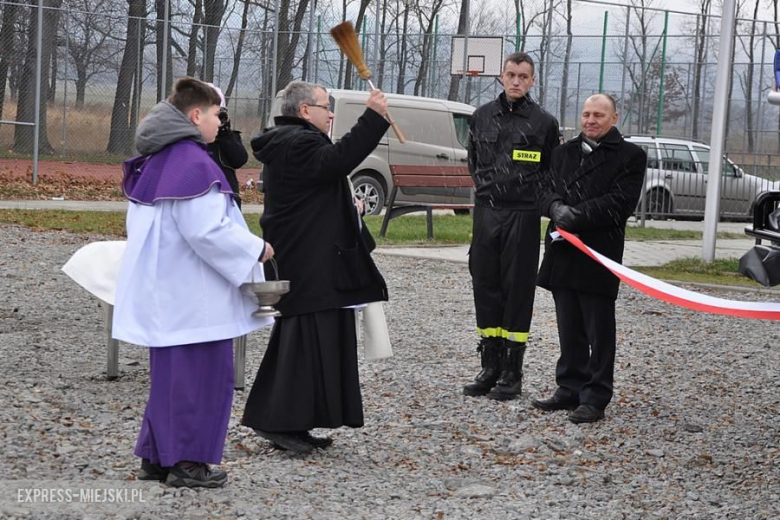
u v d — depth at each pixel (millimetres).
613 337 6434
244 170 28125
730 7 14148
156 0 31219
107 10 31016
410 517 4496
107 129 28031
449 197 19797
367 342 5699
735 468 5570
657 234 18875
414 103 19906
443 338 8742
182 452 4543
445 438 5914
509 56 6773
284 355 5328
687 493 5121
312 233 5320
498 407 6629
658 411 6703
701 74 28828
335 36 5254
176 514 4270
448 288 11484
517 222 6695
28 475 4766
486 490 4953
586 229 6328
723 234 19438
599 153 6344
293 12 28922
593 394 6406
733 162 22578
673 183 21734
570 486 5180
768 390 7371
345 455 5480
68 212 17734
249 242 4418
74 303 9633
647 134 29234
